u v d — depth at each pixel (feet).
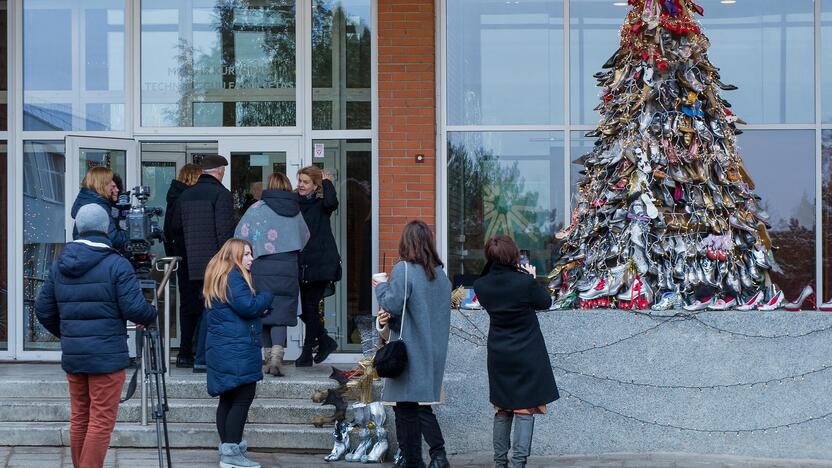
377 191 34.60
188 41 36.35
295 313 30.66
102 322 22.39
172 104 36.24
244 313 24.34
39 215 36.04
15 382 29.96
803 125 34.01
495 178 34.53
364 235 35.50
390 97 33.81
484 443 26.81
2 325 35.73
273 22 36.14
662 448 26.27
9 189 35.96
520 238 34.42
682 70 27.43
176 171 36.17
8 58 36.14
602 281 26.91
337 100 35.76
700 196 27.12
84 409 23.08
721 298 26.89
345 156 35.63
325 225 32.42
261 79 36.09
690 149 27.09
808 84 34.09
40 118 36.24
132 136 35.99
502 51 34.71
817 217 33.88
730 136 28.17
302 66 35.81
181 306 32.68
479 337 26.94
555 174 34.42
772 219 34.01
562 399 26.50
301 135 35.68
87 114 36.27
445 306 23.71
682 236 27.17
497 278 23.21
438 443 23.59
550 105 34.58
